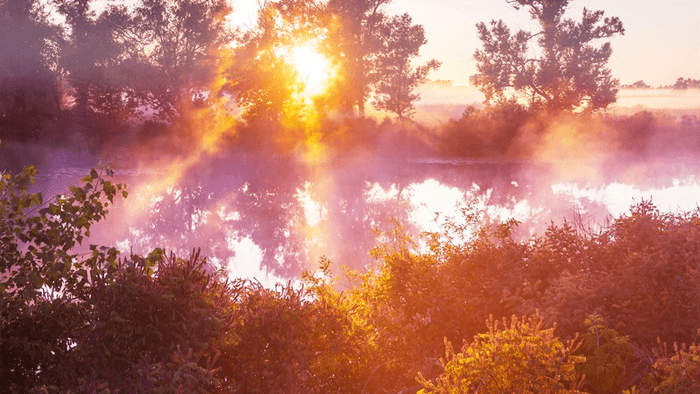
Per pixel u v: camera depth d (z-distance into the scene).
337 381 6.77
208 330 5.40
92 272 6.09
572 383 5.49
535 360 5.12
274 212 22.84
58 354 5.65
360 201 25.09
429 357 7.06
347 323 6.82
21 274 6.10
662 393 5.40
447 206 22.61
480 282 7.86
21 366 5.82
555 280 7.41
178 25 49.84
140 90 50.50
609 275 7.36
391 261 8.45
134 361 5.29
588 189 27.12
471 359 5.28
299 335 6.25
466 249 8.46
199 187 30.81
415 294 7.96
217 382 4.93
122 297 5.39
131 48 50.41
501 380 5.14
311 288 7.34
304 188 30.11
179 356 5.00
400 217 20.31
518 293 7.46
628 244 8.20
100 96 49.28
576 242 8.52
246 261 13.95
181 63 50.12
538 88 52.91
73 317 5.92
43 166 39.06
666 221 9.17
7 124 42.19
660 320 6.92
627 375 6.12
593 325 6.44
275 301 6.34
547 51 52.66
